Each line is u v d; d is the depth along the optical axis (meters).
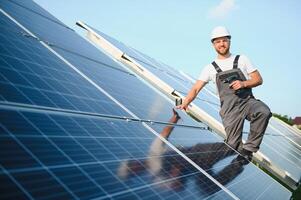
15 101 2.91
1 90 2.92
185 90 10.56
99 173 2.71
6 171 2.02
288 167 9.02
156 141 4.33
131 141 3.80
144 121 4.88
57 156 2.55
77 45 6.47
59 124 3.08
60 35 6.21
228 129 7.14
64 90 3.90
